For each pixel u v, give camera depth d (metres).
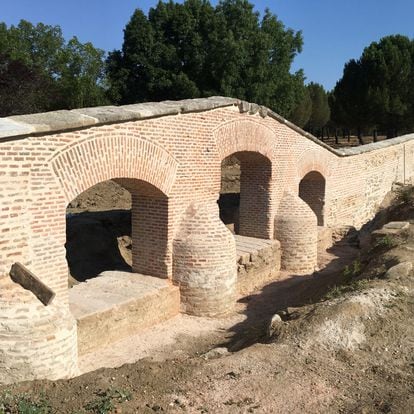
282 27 30.11
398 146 26.09
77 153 8.20
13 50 27.34
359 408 5.25
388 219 17.52
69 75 31.41
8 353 6.57
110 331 8.92
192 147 10.88
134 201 10.98
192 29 28.05
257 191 14.99
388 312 7.49
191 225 10.72
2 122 7.25
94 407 5.23
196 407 5.29
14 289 6.93
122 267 12.88
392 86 40.28
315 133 66.06
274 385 5.75
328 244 18.03
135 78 29.25
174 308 10.59
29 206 7.43
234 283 11.23
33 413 5.07
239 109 12.48
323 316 7.32
